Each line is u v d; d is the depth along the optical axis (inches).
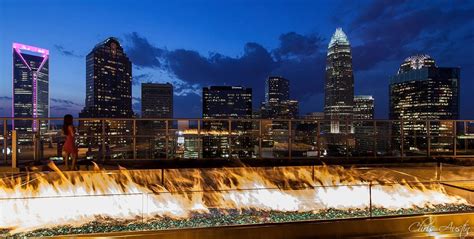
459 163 467.5
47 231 285.7
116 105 6830.7
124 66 7116.1
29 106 6461.6
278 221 305.9
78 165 410.9
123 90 7062.0
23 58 6501.0
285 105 5221.5
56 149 452.4
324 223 285.6
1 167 390.0
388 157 503.2
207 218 315.9
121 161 443.2
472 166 442.0
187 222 305.3
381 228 294.4
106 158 455.2
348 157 496.4
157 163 430.3
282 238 278.1
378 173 428.5
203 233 267.6
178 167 400.2
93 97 6530.5
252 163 443.8
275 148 484.1
